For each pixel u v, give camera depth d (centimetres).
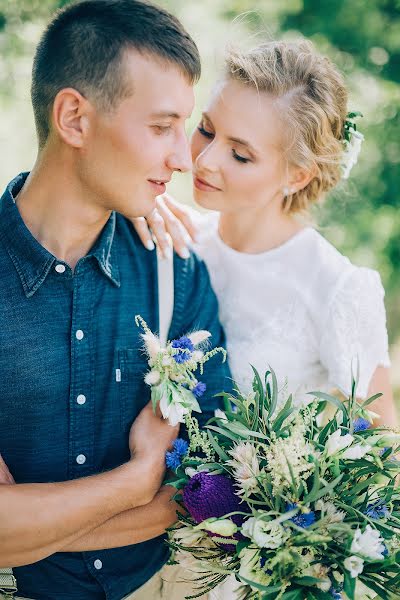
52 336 178
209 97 213
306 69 207
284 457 154
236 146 207
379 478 162
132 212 177
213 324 200
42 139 178
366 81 460
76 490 166
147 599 196
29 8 467
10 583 176
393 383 483
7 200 179
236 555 158
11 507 161
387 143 460
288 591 151
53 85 171
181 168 174
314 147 213
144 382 189
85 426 181
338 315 208
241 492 159
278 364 213
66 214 178
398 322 489
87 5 172
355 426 168
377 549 150
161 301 193
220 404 193
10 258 177
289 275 218
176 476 180
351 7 463
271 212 219
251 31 227
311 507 157
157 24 168
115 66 166
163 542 194
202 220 233
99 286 183
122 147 169
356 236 455
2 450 178
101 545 176
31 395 176
